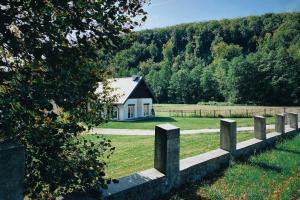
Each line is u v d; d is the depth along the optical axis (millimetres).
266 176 10023
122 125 34781
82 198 5656
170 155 8039
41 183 4961
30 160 4773
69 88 4781
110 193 6332
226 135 11555
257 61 96438
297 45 124312
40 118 4648
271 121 34062
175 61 189250
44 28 4664
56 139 4910
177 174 8367
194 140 19047
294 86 88188
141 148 16781
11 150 4289
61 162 4941
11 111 4426
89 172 5062
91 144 5711
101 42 5129
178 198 7680
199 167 9438
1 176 4207
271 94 92812
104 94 5961
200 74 121062
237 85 98250
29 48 4621
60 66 4684
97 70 5121
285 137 17672
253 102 96000
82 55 4953
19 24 4707
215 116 45656
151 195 7418
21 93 4316
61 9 4820
